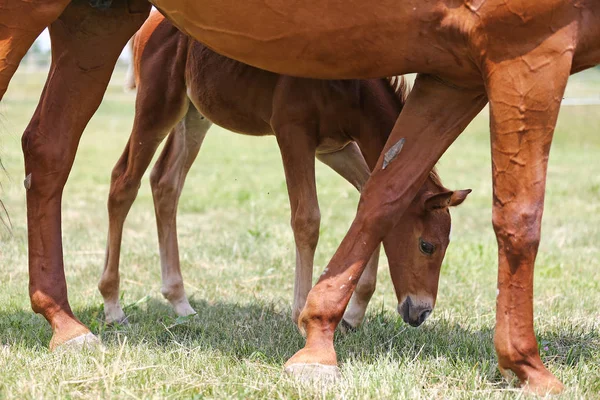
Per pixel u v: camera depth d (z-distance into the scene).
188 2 4.62
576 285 8.19
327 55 4.59
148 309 7.15
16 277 7.96
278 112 5.98
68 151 5.51
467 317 6.73
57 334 5.35
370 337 6.00
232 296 7.71
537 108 4.25
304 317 4.89
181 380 4.64
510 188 4.36
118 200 6.80
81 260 9.04
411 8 4.32
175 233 7.21
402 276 5.75
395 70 4.64
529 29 4.16
